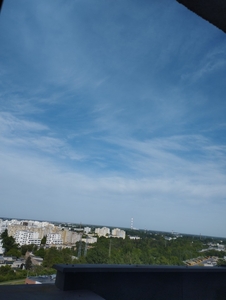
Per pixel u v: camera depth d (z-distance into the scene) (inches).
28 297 55.1
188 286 84.1
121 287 71.6
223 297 89.4
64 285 62.8
